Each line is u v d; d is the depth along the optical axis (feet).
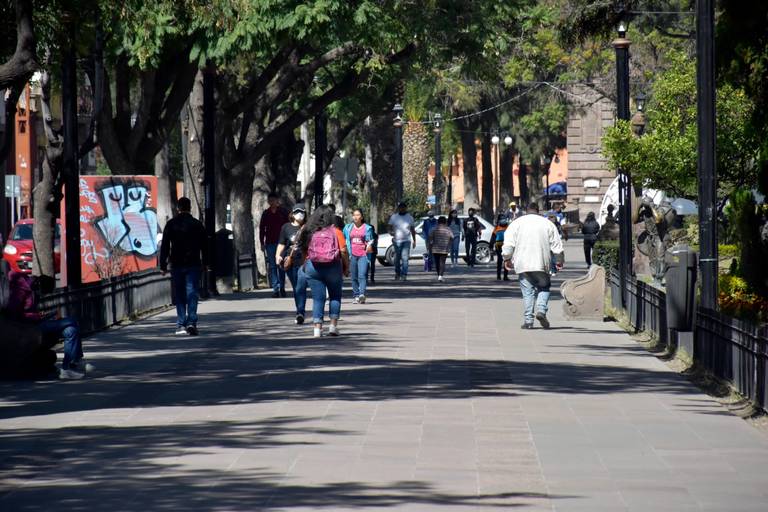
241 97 352.69
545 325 227.40
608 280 301.63
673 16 366.22
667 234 312.29
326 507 83.05
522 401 134.62
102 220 283.38
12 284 155.43
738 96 243.19
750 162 248.11
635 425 118.32
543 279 226.79
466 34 319.88
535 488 89.40
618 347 194.49
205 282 313.73
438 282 396.57
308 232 211.61
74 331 156.56
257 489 88.94
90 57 257.34
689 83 276.41
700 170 161.89
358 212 295.48
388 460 100.17
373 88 416.46
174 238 212.84
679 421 120.88
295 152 446.60
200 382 151.64
